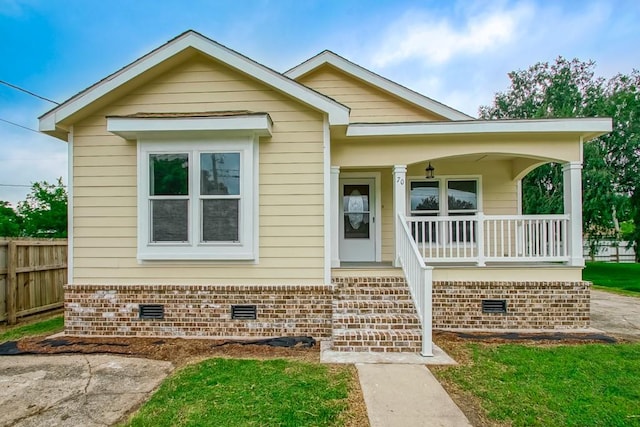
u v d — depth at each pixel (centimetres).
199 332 610
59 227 1617
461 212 875
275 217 618
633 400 360
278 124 625
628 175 1620
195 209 603
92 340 588
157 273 618
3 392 392
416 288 560
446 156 673
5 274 702
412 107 873
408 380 408
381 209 868
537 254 674
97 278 621
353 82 884
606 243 1858
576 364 459
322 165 621
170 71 639
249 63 608
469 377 418
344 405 345
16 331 655
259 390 379
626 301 959
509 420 321
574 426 312
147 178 605
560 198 1630
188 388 387
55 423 325
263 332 606
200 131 588
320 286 608
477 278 657
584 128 629
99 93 604
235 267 615
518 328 644
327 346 538
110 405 361
